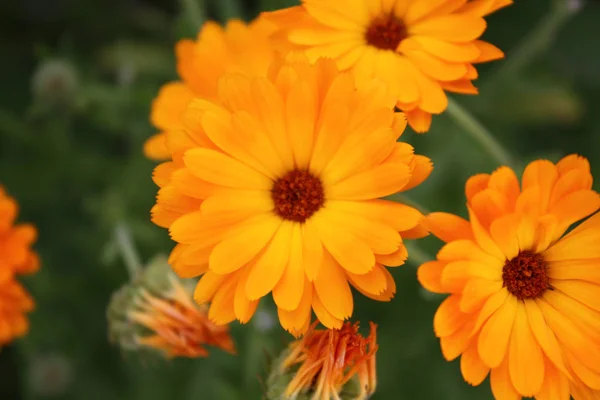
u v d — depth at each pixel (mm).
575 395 356
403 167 344
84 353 491
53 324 485
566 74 500
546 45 491
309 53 365
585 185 349
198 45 388
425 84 363
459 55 361
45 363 483
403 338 464
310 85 352
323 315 349
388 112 348
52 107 466
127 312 388
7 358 509
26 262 410
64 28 520
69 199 500
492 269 354
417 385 467
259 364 433
